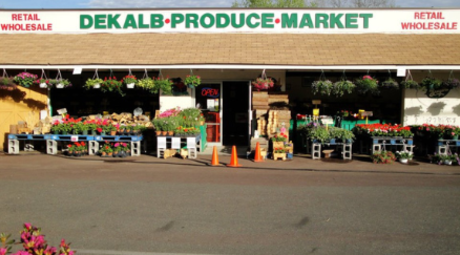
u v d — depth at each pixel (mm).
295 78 15203
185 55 12312
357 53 12312
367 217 6152
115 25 14008
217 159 10516
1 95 12945
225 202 6902
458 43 12859
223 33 13859
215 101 13523
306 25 13852
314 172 9602
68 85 12180
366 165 10555
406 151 11297
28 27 14109
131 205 6707
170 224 5809
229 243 5129
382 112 14125
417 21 13648
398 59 11859
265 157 11445
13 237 5301
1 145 12969
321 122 12492
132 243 5117
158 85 11867
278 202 6918
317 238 5309
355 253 4840
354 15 13758
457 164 10711
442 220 6031
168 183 8297
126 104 14680
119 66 11883
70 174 9203
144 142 12305
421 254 4812
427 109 12617
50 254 3336
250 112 13062
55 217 6090
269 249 4945
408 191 7711
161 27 13977
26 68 11961
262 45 12938
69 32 14055
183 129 11430
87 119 12578
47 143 12016
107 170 9688
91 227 5676
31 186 7988
